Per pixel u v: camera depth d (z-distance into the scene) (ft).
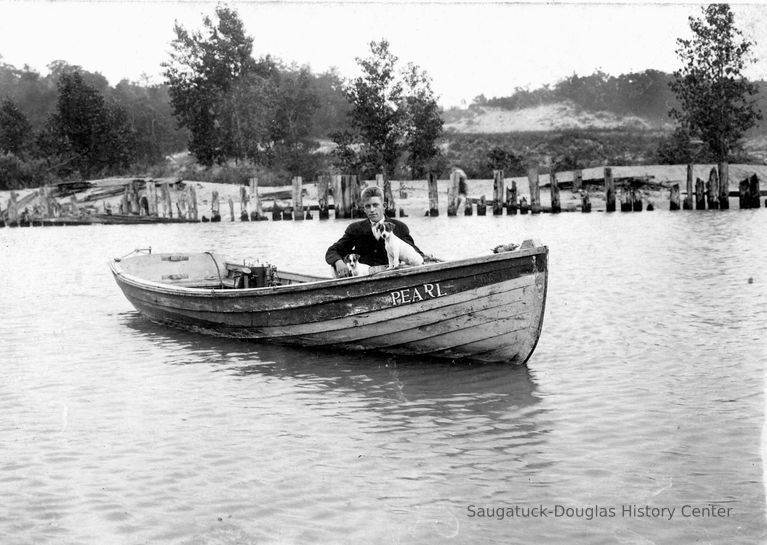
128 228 104.42
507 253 27.40
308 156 171.73
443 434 21.13
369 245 30.73
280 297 31.35
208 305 34.06
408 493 17.46
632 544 15.05
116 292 49.29
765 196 111.75
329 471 18.75
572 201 114.11
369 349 30.58
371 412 23.25
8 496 17.66
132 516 16.58
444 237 75.56
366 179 127.13
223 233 90.53
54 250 77.97
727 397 23.39
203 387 26.43
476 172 150.00
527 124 207.21
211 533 15.75
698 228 75.92
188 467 19.16
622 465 18.65
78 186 136.87
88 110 168.55
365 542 15.30
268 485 18.01
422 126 124.47
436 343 29.35
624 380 25.72
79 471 19.04
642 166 131.23
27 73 252.21
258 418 22.88
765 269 47.88
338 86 243.19
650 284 43.83
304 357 30.63
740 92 116.16
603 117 204.23
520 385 25.72
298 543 15.30
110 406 24.36
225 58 166.50
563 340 31.78
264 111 169.89
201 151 168.66
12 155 157.58
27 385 27.02
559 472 18.37
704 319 34.32
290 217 108.88
